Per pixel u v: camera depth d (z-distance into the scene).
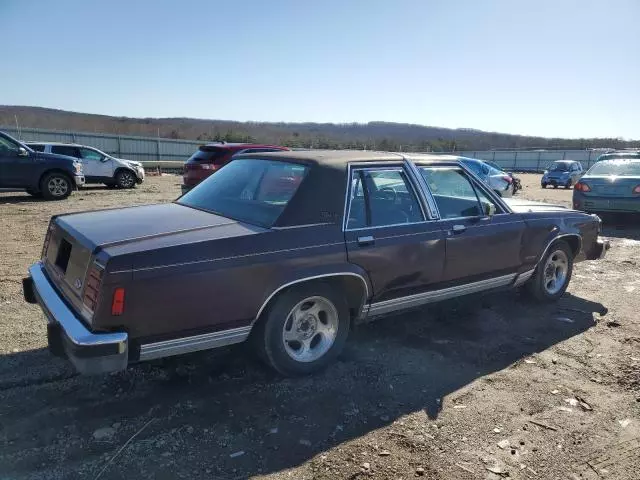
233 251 3.22
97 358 2.78
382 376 3.82
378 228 3.91
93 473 2.63
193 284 3.07
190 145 43.50
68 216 3.96
